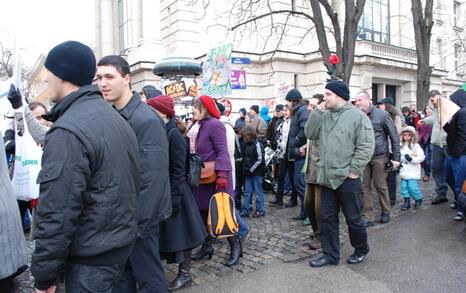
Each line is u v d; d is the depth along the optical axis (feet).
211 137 14.78
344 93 14.01
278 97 42.63
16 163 14.58
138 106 10.07
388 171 22.09
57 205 6.22
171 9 66.44
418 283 12.91
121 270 7.31
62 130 6.44
